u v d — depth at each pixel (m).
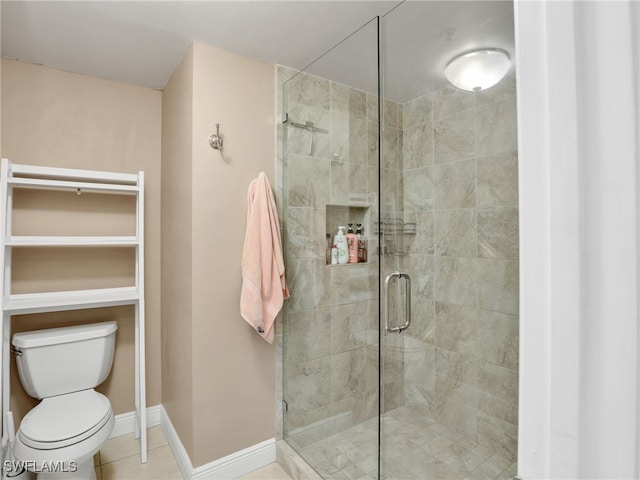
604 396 0.24
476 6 1.26
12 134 1.89
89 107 2.11
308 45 1.78
